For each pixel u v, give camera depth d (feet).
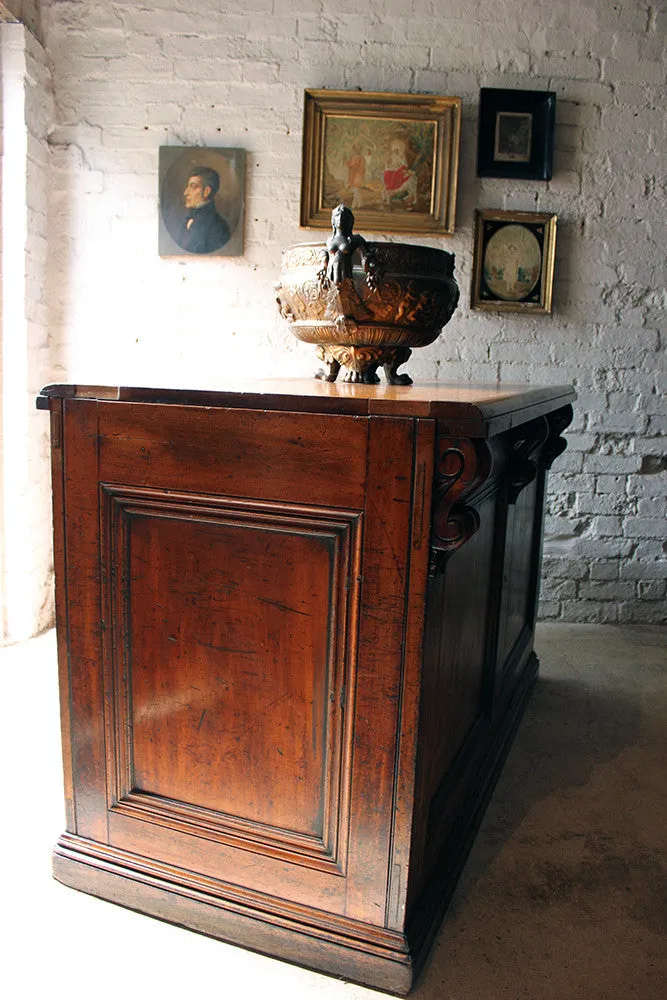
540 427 6.81
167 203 10.41
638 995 4.70
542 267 10.57
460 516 4.23
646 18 10.23
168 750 5.05
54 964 4.73
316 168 10.30
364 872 4.65
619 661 10.12
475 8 10.20
